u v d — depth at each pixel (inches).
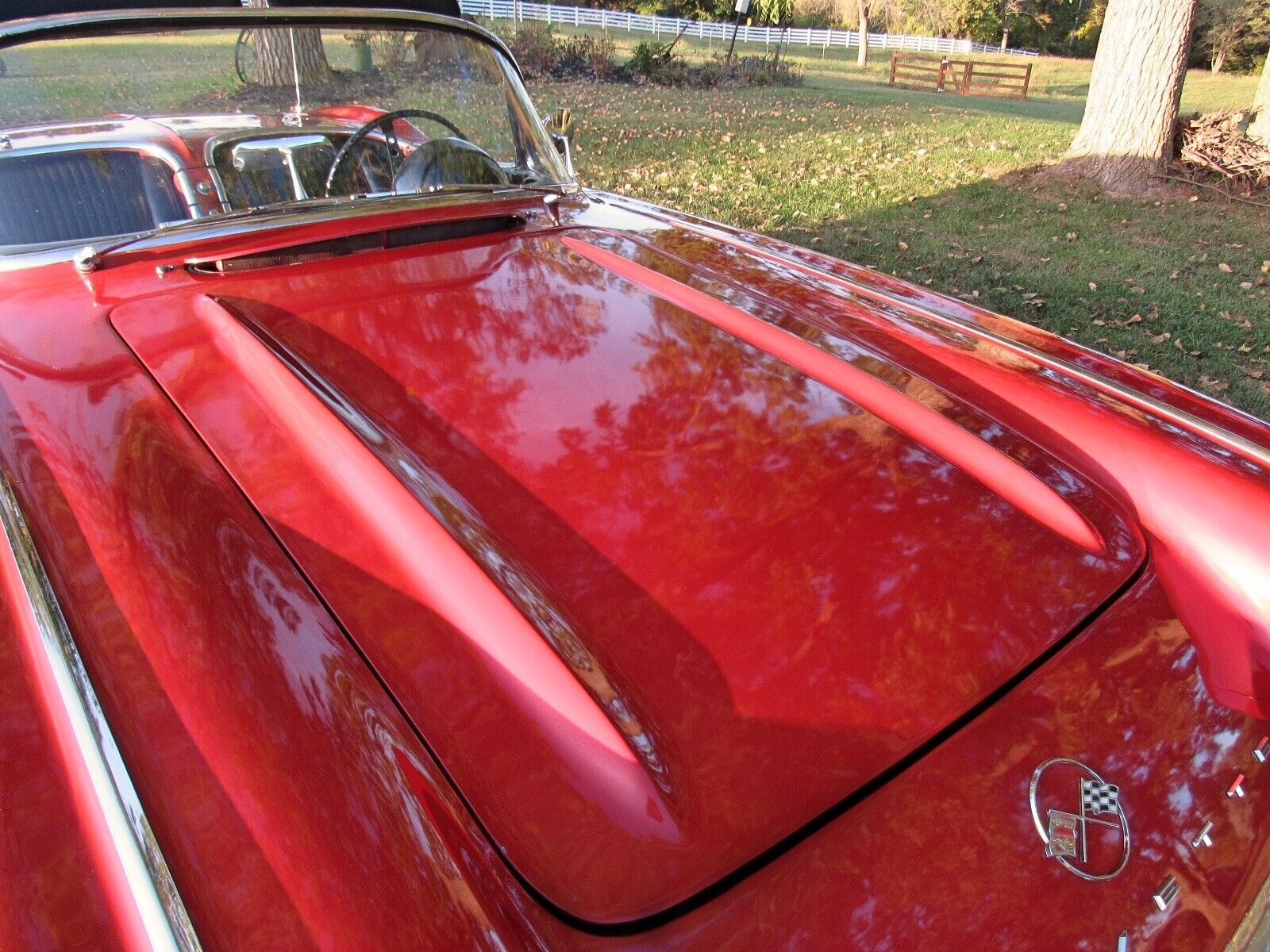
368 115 85.6
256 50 78.7
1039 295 193.6
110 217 71.7
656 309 66.4
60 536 40.0
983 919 32.4
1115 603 45.3
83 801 29.8
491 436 50.1
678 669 38.5
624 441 50.6
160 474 44.3
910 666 39.8
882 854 33.6
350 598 39.5
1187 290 201.9
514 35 558.3
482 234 77.8
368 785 31.4
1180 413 60.6
